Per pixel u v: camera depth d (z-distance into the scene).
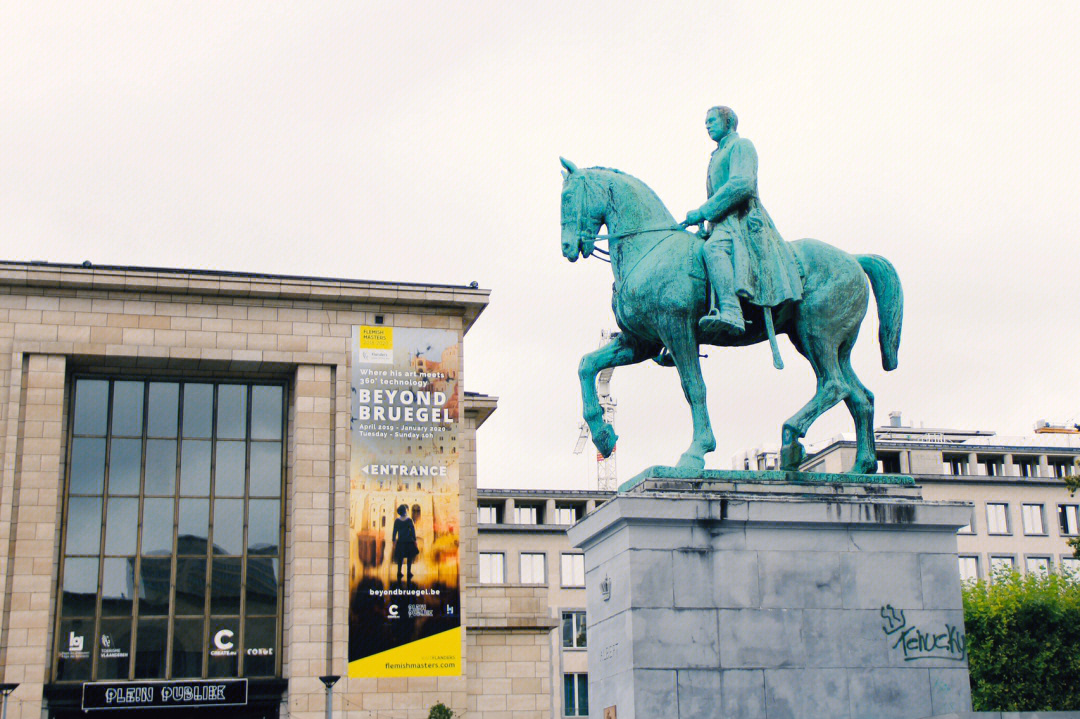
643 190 14.77
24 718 37.66
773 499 13.34
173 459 41.78
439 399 42.91
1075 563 78.50
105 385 41.91
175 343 41.34
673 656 12.77
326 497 41.38
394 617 40.75
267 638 41.06
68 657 39.38
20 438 39.81
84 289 41.06
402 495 41.78
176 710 39.34
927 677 13.31
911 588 13.52
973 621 37.94
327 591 40.66
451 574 41.53
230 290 41.72
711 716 12.70
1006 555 77.69
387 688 40.16
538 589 43.06
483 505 78.06
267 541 41.84
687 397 14.10
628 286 14.37
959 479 78.62
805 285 14.45
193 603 40.75
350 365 42.47
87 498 40.78
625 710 12.78
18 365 40.09
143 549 40.78
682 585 12.97
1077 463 62.25
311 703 39.53
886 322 15.09
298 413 41.91
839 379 14.50
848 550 13.45
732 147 14.46
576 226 14.85
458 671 40.81
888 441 79.44
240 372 42.62
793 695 12.94
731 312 13.73
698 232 14.66
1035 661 36.97
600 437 14.86
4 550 38.69
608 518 13.34
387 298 42.88
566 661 73.75
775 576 13.20
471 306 43.72
